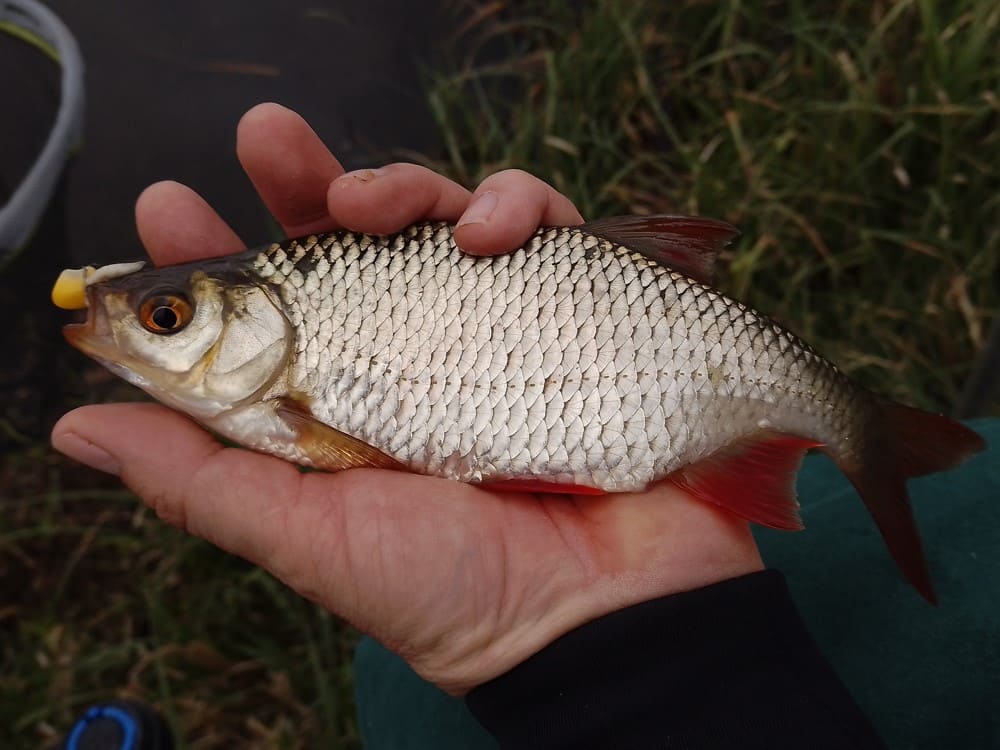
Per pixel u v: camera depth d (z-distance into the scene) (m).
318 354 0.21
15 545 0.36
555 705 0.17
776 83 0.40
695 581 0.19
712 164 0.39
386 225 0.21
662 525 0.20
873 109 0.37
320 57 0.45
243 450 0.19
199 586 0.35
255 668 0.35
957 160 0.37
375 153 0.43
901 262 0.37
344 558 0.18
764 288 0.39
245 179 0.41
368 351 0.21
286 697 0.33
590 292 0.21
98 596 0.36
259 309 0.21
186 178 0.41
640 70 0.41
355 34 0.46
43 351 0.38
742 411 0.21
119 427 0.19
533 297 0.21
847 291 0.38
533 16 0.47
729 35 0.41
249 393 0.21
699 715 0.16
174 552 0.36
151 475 0.19
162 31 0.45
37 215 0.37
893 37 0.39
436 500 0.19
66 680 0.34
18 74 0.42
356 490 0.19
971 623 0.22
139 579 0.36
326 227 0.24
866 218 0.38
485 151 0.42
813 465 0.29
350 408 0.21
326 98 0.44
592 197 0.41
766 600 0.18
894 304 0.37
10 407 0.38
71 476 0.38
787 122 0.39
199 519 0.19
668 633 0.17
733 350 0.21
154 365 0.21
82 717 0.30
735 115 0.38
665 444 0.21
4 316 0.37
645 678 0.17
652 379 0.21
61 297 0.21
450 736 0.24
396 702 0.25
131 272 0.21
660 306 0.21
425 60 0.46
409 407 0.21
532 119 0.41
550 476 0.20
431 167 0.42
